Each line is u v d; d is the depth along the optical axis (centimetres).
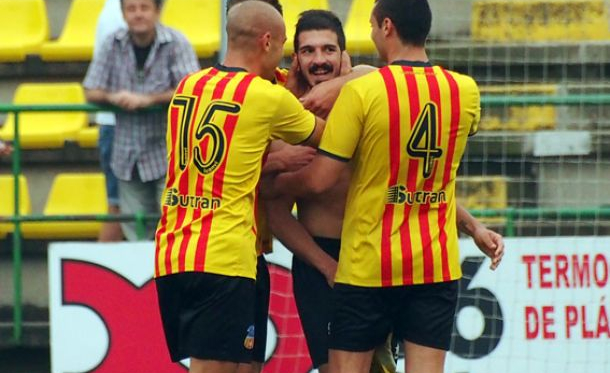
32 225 2673
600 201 2484
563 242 2270
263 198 1803
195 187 1705
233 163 1691
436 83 1694
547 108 2581
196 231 1698
